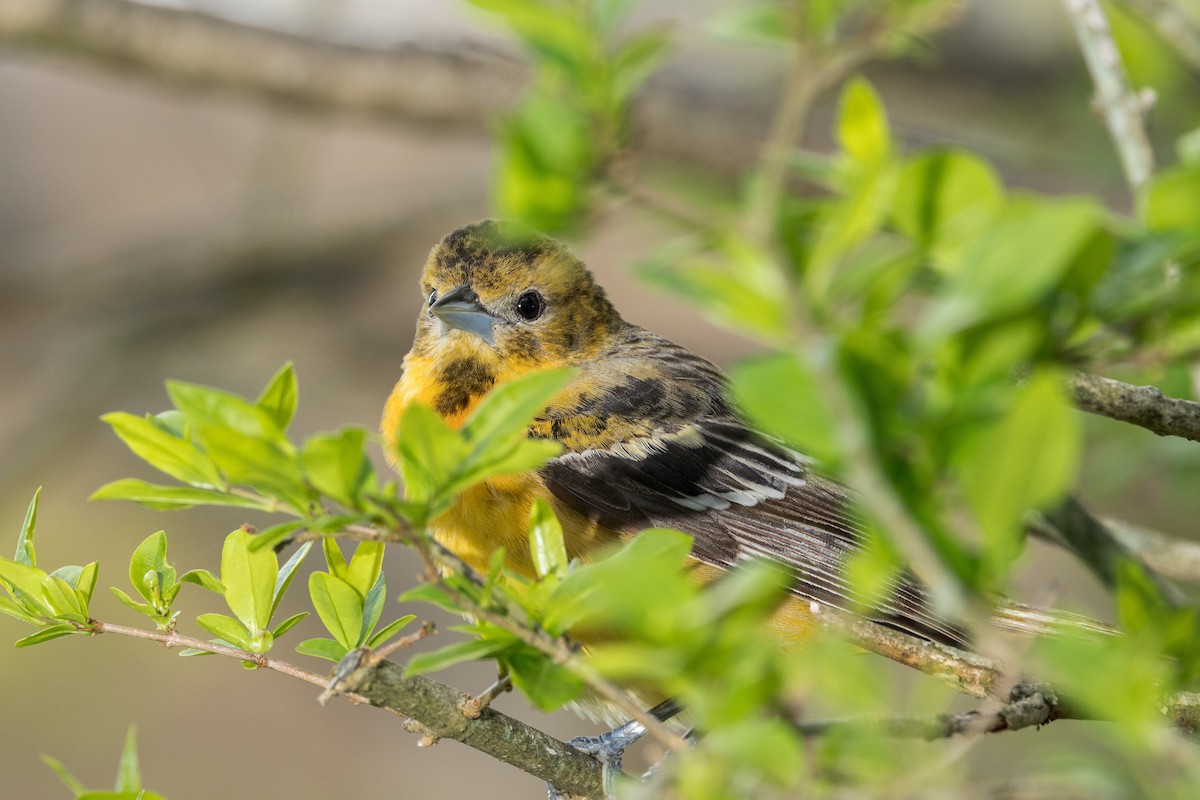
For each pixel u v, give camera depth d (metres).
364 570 6.36
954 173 5.19
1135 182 8.43
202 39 14.66
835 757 4.56
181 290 19.62
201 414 4.75
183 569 17.17
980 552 4.34
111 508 18.20
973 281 4.05
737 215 4.61
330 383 20.64
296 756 17.08
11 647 16.88
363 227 19.52
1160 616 5.48
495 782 17.30
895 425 4.18
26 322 19.33
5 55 16.02
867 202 4.32
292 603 17.42
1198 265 5.62
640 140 14.95
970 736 5.21
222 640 6.30
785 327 4.32
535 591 5.15
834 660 4.46
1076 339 5.70
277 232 19.50
